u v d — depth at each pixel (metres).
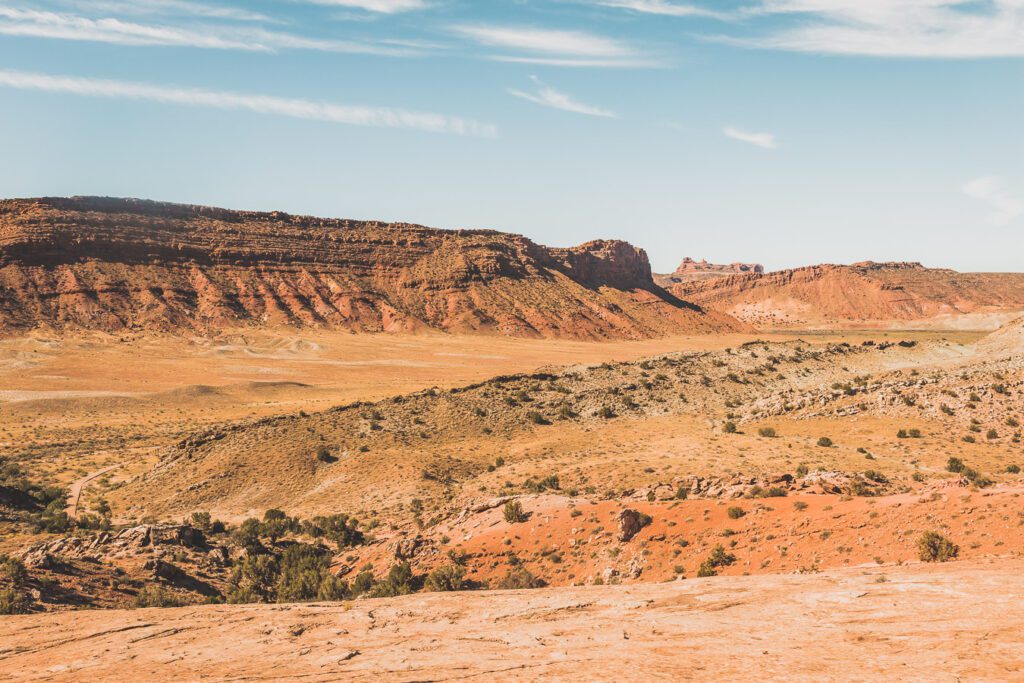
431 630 21.25
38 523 70.19
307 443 102.62
